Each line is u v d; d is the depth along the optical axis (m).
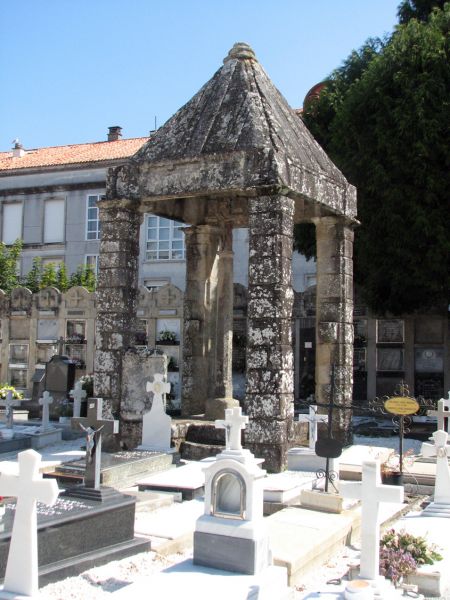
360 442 15.96
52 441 15.67
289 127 13.34
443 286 20.45
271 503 9.51
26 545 5.77
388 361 23.53
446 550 8.00
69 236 34.16
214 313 15.66
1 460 13.23
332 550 7.86
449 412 13.36
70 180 34.38
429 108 19.91
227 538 6.36
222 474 6.56
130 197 12.90
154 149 13.01
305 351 24.56
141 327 23.78
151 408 12.55
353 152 21.12
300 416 11.93
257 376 11.51
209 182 12.12
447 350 22.83
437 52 20.22
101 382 12.87
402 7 26.62
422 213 19.78
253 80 13.46
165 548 7.56
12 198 35.31
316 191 12.76
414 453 14.23
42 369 21.20
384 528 8.97
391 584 6.70
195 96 13.73
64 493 7.84
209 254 15.62
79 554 7.01
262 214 11.72
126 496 7.86
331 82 24.88
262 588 5.91
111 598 5.73
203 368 15.47
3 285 31.88
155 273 32.69
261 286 11.62
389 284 21.50
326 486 9.19
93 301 23.38
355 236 21.12
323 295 14.08
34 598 5.66
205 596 5.71
